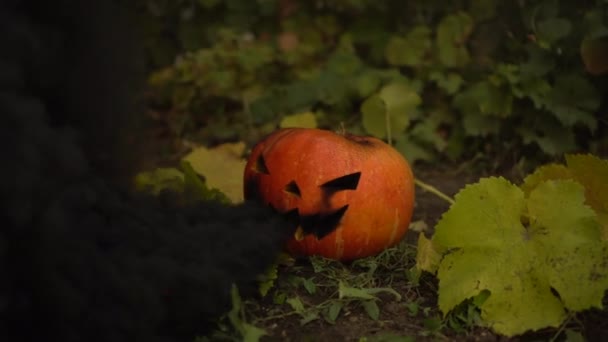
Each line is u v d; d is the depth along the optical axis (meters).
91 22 1.25
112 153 1.32
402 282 1.53
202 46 2.63
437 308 1.45
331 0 2.62
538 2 2.17
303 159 1.52
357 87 2.30
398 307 1.45
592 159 1.54
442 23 2.33
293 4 2.64
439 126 2.31
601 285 1.36
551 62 2.08
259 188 1.56
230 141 2.36
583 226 1.41
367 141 1.59
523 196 1.45
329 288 1.49
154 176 1.63
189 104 2.47
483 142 2.22
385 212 1.54
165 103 2.50
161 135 2.40
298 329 1.38
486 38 2.29
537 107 2.04
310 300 1.46
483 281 1.41
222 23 2.64
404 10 2.55
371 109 2.12
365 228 1.53
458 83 2.25
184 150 2.32
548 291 1.39
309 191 1.51
